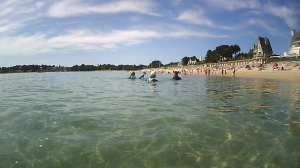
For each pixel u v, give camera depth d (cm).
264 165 371
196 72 7525
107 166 370
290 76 3148
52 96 1251
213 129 559
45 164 379
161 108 832
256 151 424
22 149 440
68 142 474
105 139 491
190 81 2688
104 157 403
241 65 6262
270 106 871
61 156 409
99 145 457
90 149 437
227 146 449
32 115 723
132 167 365
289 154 410
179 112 757
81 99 1103
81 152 424
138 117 684
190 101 1012
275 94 1277
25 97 1216
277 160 388
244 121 634
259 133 527
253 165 371
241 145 454
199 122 624
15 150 435
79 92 1465
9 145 459
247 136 506
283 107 847
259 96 1191
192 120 646
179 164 375
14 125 602
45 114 737
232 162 382
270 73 3897
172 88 1697
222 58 10225
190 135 514
